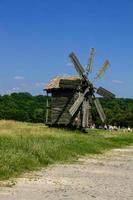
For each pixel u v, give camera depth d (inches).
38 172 951.6
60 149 1333.7
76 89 2527.1
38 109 5639.8
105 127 4047.7
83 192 711.1
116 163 1216.2
